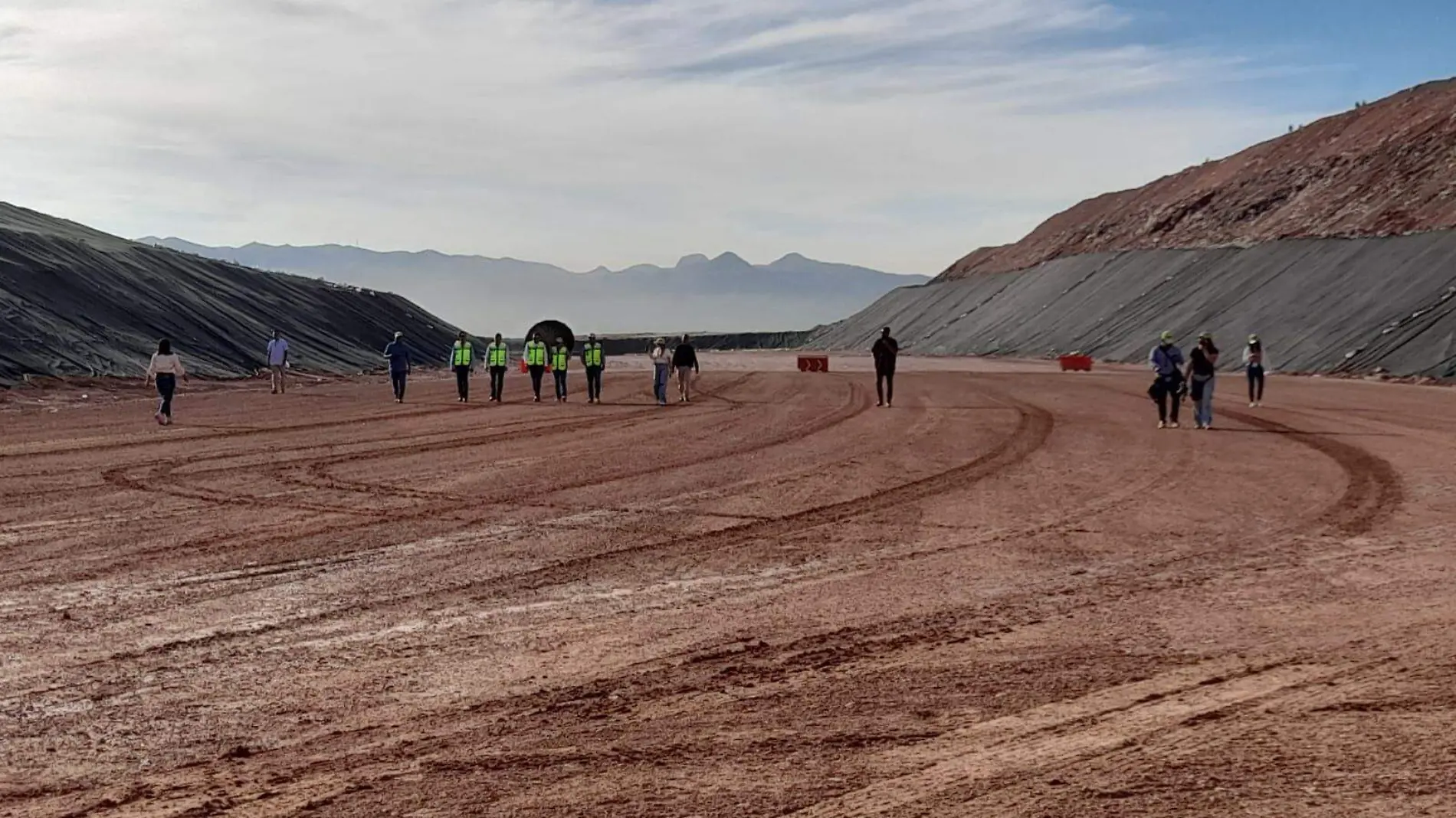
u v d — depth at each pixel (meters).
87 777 5.65
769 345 135.50
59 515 13.12
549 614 8.84
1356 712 6.38
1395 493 14.52
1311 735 6.01
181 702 6.78
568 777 5.59
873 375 50.84
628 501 14.23
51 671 7.37
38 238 45.66
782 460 18.25
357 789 5.46
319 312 64.56
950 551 11.18
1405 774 5.46
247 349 48.81
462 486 15.42
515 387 41.81
